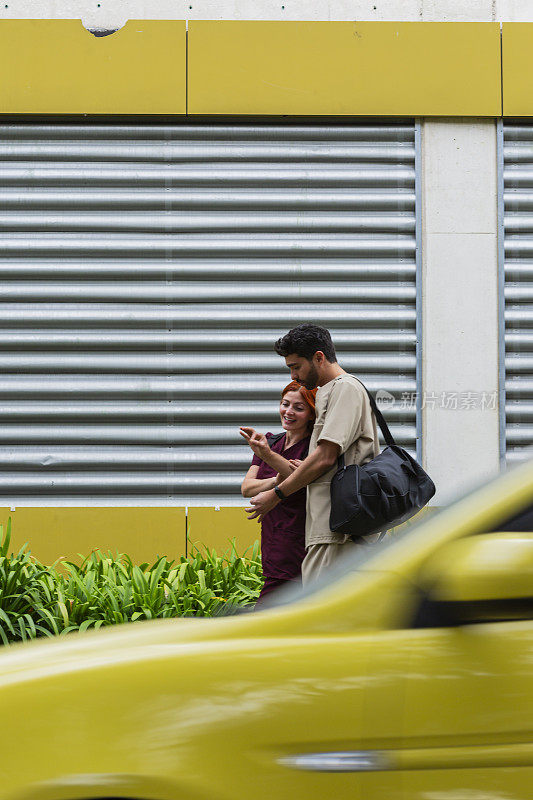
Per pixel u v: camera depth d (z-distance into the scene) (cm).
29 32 1127
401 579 302
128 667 285
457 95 1142
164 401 1150
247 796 266
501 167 1154
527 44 1145
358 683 279
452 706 275
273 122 1158
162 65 1134
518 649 280
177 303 1158
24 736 272
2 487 1134
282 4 1154
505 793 270
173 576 880
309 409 672
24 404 1145
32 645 337
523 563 272
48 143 1153
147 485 1139
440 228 1153
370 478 584
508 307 1158
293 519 652
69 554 1111
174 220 1159
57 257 1155
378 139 1162
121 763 267
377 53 1141
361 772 270
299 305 1161
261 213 1163
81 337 1150
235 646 291
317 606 308
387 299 1159
